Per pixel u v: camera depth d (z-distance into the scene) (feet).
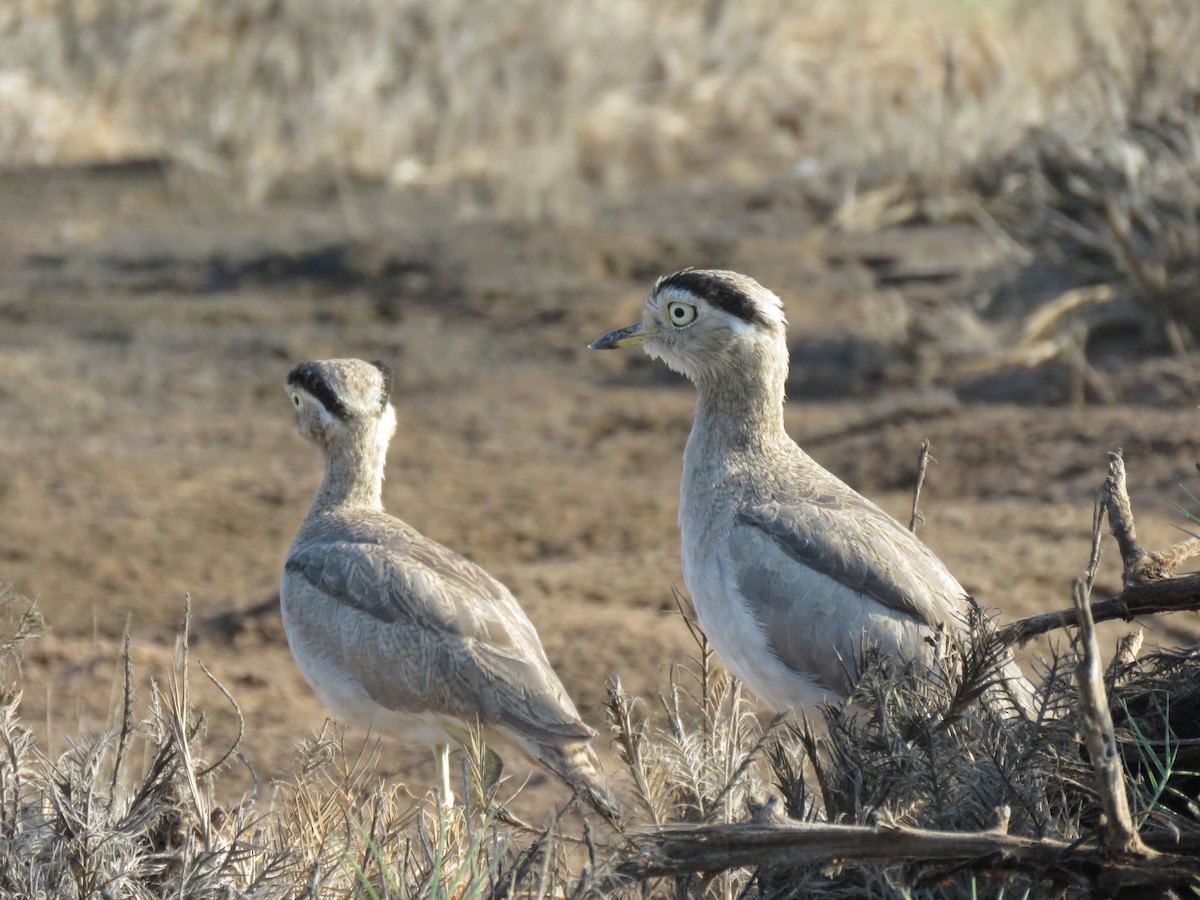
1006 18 87.45
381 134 84.12
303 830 24.25
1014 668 24.99
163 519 48.08
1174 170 54.85
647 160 83.41
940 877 19.95
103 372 62.08
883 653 24.88
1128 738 23.00
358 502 31.91
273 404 59.52
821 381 57.31
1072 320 56.34
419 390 60.03
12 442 55.06
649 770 25.54
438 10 87.76
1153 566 23.50
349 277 70.28
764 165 81.20
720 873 21.38
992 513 43.19
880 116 80.74
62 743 31.42
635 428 55.62
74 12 88.63
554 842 22.82
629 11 91.91
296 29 87.10
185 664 26.27
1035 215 59.31
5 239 75.41
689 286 29.27
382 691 27.84
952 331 58.13
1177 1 59.98
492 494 49.80
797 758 24.77
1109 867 19.40
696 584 28.45
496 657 27.27
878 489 47.29
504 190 78.54
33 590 42.45
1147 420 46.98
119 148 86.94
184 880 22.11
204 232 76.23
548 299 66.85
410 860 23.67
